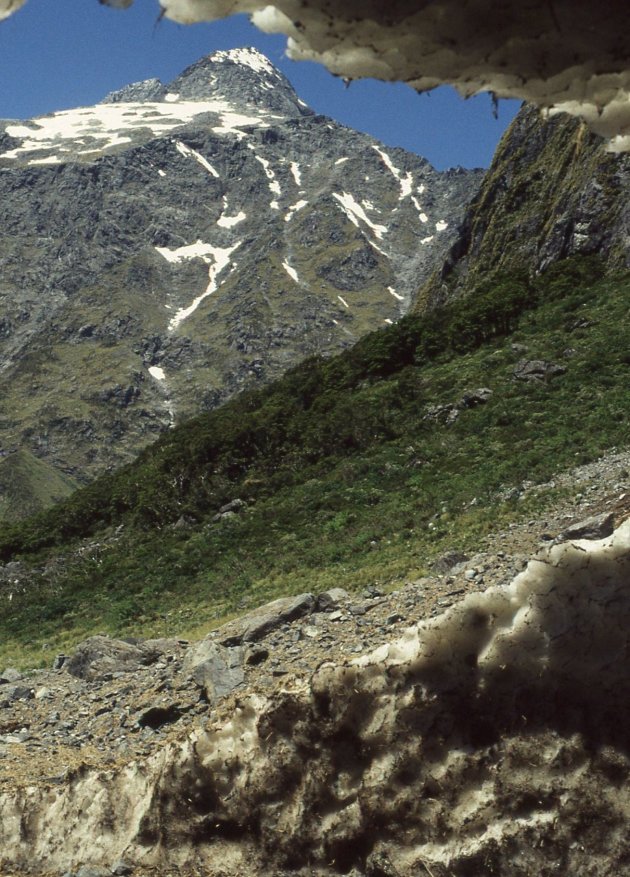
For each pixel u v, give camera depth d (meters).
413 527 24.31
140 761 5.44
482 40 2.13
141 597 28.64
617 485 19.83
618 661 3.55
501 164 74.12
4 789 6.17
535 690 3.73
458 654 3.93
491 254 66.69
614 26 2.10
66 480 192.38
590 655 3.60
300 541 28.19
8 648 26.91
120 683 12.64
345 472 33.28
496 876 3.73
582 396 31.52
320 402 45.16
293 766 4.48
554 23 2.09
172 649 13.81
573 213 55.72
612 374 32.72
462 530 21.42
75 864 5.36
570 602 3.64
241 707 4.77
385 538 24.48
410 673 4.07
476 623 3.89
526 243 62.69
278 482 36.97
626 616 3.53
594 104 2.40
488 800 3.81
